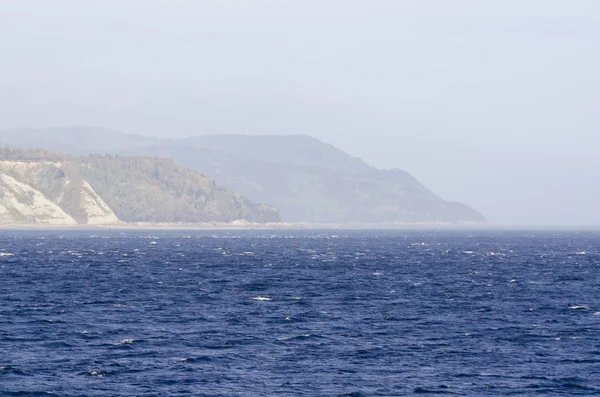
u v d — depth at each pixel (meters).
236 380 120.56
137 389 115.38
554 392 115.50
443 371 127.19
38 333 157.75
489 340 153.00
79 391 114.19
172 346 145.00
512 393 114.81
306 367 129.12
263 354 138.75
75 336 154.62
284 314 186.38
